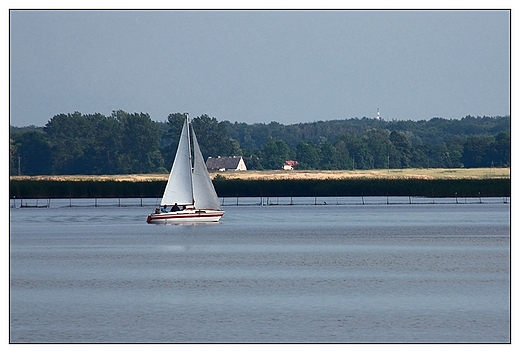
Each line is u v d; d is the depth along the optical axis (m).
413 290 182.25
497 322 149.38
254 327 146.38
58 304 168.25
